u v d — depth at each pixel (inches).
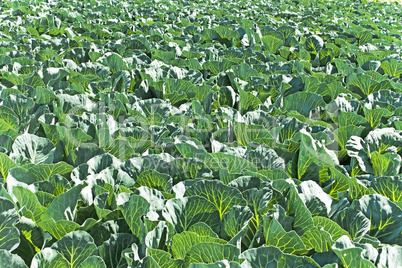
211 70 210.1
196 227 83.0
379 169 117.2
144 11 386.0
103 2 433.7
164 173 102.3
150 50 240.8
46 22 300.7
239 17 375.9
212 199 93.0
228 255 74.0
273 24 357.1
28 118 141.1
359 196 101.7
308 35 310.5
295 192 88.0
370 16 491.8
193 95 173.8
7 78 173.6
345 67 220.5
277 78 191.3
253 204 91.5
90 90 171.3
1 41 244.8
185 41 267.6
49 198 92.4
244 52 241.8
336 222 92.3
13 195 93.0
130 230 87.4
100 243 83.4
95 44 244.4
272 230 80.0
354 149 124.8
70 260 77.5
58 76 180.4
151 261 70.1
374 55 262.8
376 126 149.7
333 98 182.5
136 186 102.3
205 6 463.8
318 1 605.6
